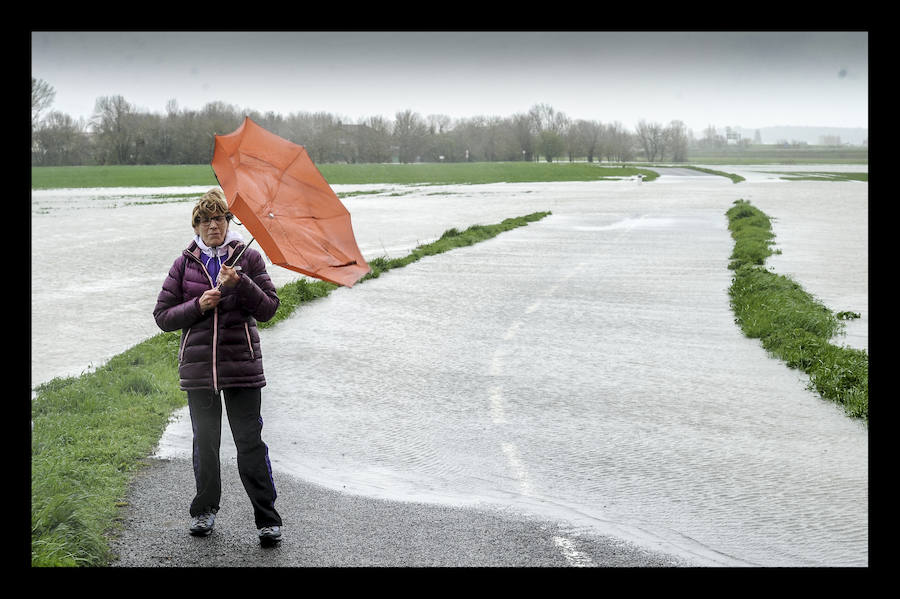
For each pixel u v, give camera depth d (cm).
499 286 1720
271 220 484
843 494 638
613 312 1432
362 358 1106
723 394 938
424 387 965
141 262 2194
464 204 4812
